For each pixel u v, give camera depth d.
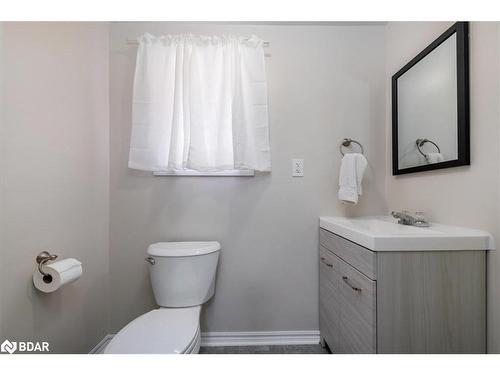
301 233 1.66
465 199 1.09
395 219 1.53
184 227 1.63
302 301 1.65
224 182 1.64
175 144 1.50
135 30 1.63
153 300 1.62
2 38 0.91
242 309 1.64
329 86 1.67
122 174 1.62
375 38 1.68
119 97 1.63
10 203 0.94
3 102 0.91
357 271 1.07
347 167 1.53
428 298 0.94
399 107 1.54
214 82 1.56
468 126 1.06
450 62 1.15
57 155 1.17
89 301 1.42
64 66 1.22
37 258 1.04
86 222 1.40
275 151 1.66
